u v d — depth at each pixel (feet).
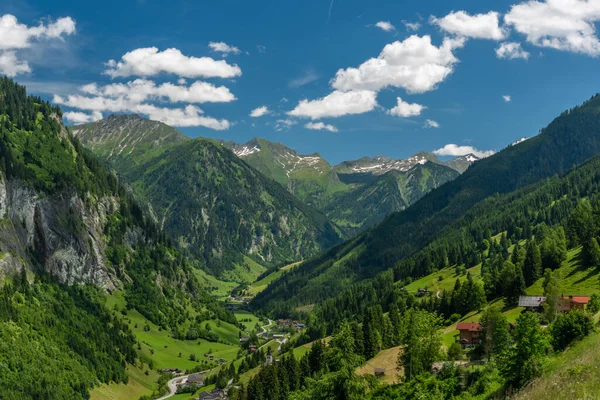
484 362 364.58
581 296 502.38
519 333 274.16
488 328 427.33
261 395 549.54
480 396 294.66
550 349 294.46
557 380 200.95
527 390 212.02
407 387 366.02
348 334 274.36
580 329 296.51
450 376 353.92
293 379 561.02
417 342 418.92
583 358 231.91
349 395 258.98
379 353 575.79
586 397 176.04
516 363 273.54
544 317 467.11
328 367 270.67
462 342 506.89
